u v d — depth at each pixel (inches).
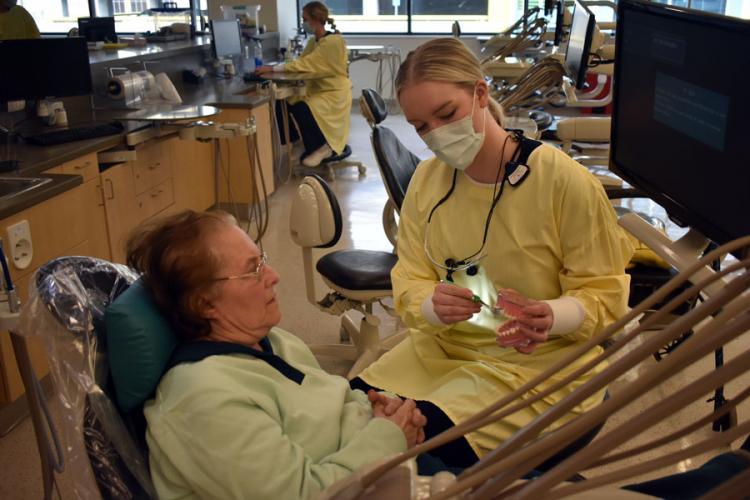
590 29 119.9
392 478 26.0
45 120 144.6
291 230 103.0
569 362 24.5
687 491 35.3
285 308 139.1
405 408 51.9
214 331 48.4
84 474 45.9
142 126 148.1
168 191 167.9
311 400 49.6
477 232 63.1
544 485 19.3
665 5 54.8
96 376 45.6
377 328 108.8
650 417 18.2
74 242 113.7
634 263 96.7
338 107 241.3
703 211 51.5
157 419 43.5
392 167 101.7
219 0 289.7
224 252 47.1
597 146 166.2
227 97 200.8
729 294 19.0
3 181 107.6
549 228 60.7
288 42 313.1
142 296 46.1
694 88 51.2
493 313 64.1
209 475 42.3
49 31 343.9
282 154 252.8
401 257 69.1
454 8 375.9
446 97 57.2
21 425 100.7
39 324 45.3
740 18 44.7
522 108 159.2
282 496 42.4
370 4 378.0
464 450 57.0
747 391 22.4
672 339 19.8
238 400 43.4
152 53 199.9
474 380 60.6
